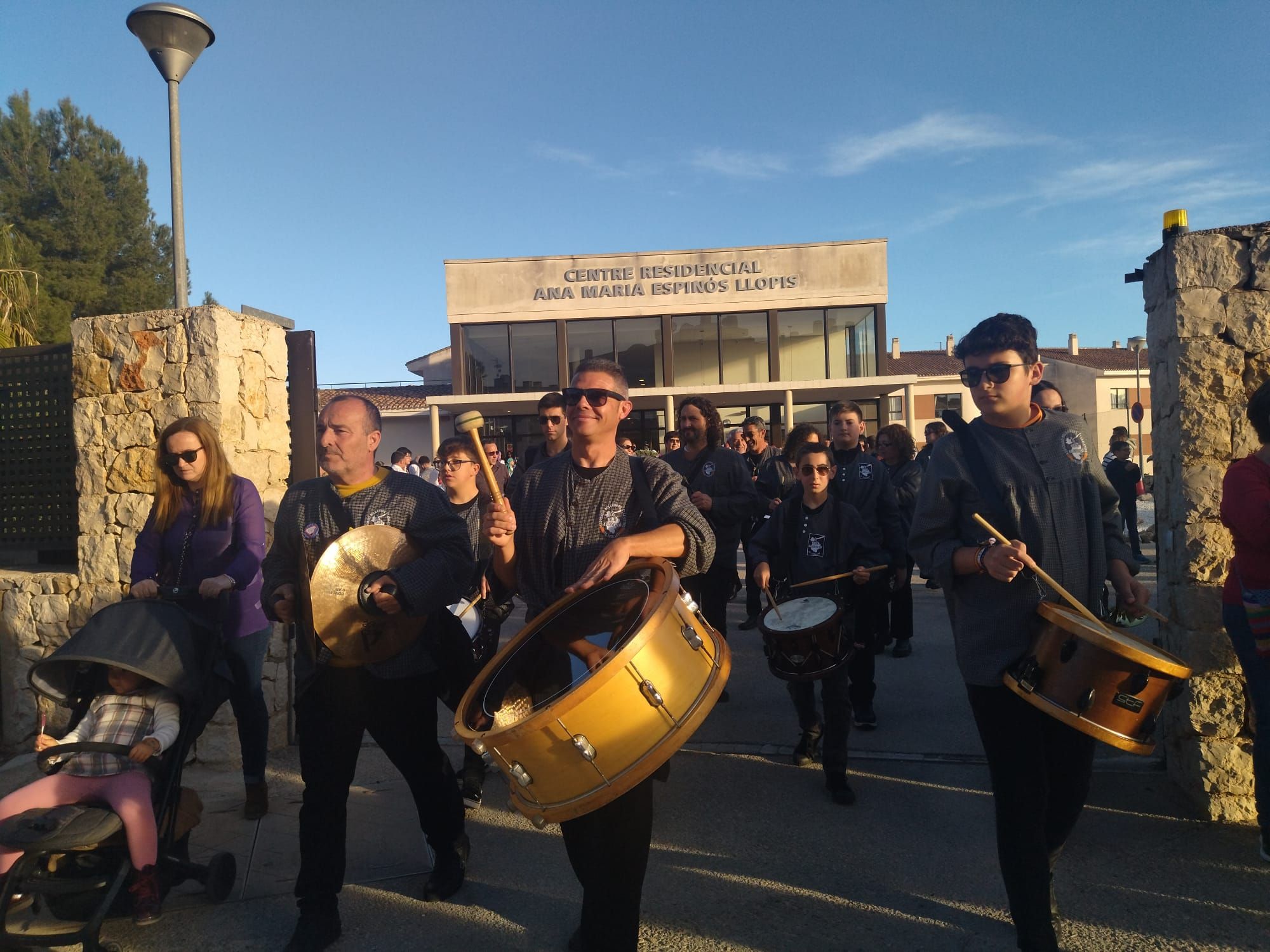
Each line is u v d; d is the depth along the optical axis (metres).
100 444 5.35
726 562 5.77
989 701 2.93
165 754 3.26
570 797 2.37
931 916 3.21
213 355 5.14
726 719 5.75
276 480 5.65
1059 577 2.94
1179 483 3.98
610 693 2.29
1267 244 3.84
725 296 27.47
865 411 28.62
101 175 27.55
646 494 2.82
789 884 3.47
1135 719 2.64
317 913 3.06
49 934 2.88
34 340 10.76
